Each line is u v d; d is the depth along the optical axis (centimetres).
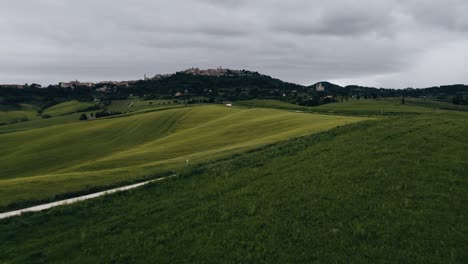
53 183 2852
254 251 1446
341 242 1434
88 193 2636
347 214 1653
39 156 7362
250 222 1695
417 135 2703
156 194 2280
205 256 1455
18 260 1545
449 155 2209
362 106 14900
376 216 1602
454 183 1830
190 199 2112
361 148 2608
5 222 1981
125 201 2194
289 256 1388
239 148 3853
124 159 4656
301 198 1891
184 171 2792
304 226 1595
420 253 1320
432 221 1512
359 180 2014
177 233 1670
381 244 1396
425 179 1914
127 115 13338
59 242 1692
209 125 7800
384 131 2983
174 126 9531
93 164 4628
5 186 2792
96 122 11088
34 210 2202
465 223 1479
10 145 8681
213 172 2645
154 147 6006
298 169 2392
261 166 2634
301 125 5644
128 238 1669
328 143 2966
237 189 2195
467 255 1288
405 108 13575
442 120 3145
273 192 2036
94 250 1588
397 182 1917
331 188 1961
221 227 1684
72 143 8362
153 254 1509
